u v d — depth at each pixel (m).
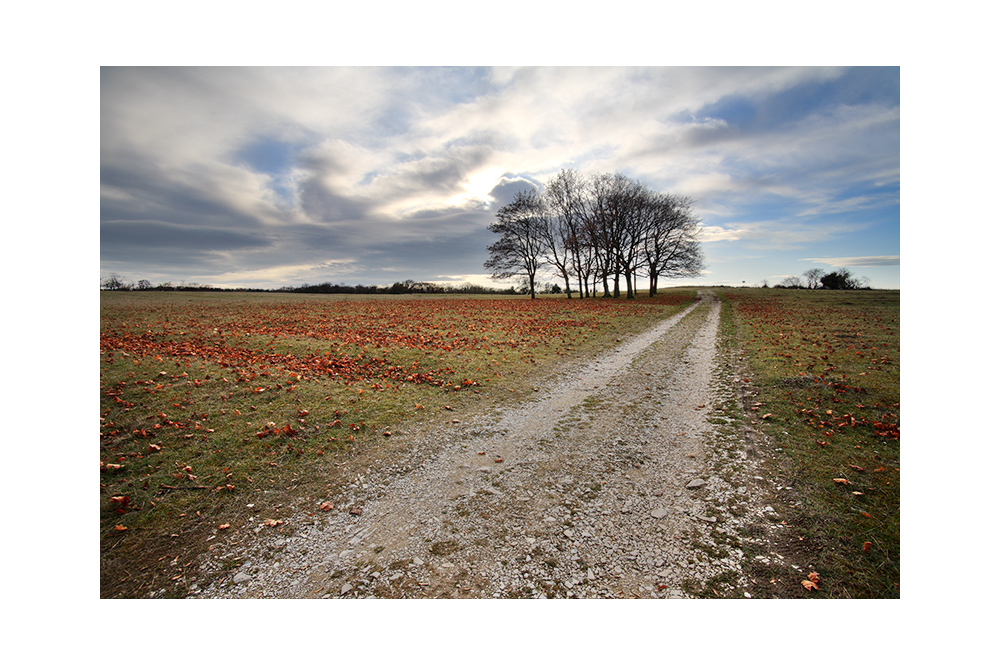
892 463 5.60
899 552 4.08
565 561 4.15
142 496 5.16
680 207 48.22
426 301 40.06
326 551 4.36
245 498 5.25
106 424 6.78
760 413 7.77
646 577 3.95
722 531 4.52
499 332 18.16
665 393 9.66
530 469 6.08
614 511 4.98
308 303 36.00
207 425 7.07
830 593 3.73
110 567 4.16
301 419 7.50
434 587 3.87
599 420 8.03
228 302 35.31
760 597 3.72
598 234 45.00
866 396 8.00
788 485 5.30
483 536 4.54
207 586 3.94
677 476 5.77
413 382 10.20
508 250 48.03
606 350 14.90
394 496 5.36
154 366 9.80
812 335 16.14
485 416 8.30
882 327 17.62
